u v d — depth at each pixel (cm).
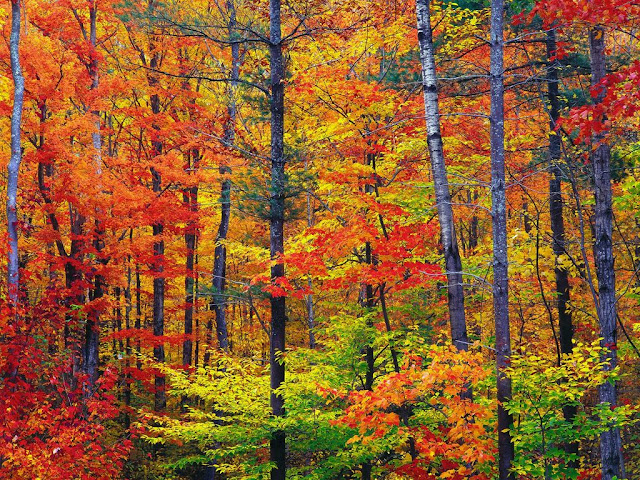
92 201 1507
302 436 1200
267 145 1634
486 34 1446
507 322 880
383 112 1171
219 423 1784
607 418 842
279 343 1220
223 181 1659
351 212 1326
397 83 1261
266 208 1192
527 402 812
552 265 1397
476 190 1631
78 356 1351
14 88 1347
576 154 1240
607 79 733
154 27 1280
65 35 1582
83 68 1499
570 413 1161
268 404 1260
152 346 1783
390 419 839
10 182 1230
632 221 1378
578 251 1434
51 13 1550
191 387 1259
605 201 1034
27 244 1596
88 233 1591
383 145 1250
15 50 1264
